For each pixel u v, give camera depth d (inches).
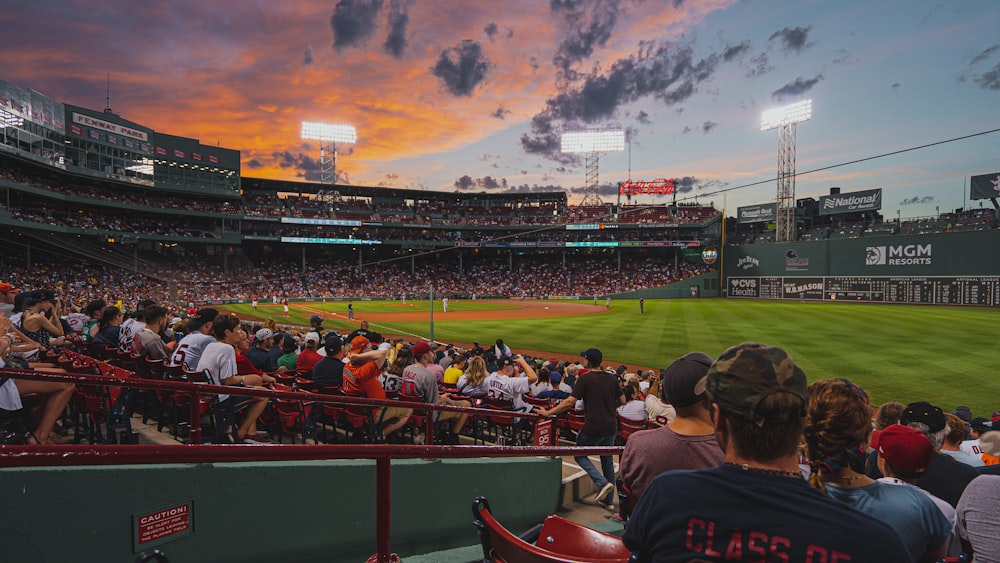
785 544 51.2
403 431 290.4
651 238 3080.7
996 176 2145.7
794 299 2461.9
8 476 82.6
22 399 161.5
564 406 232.4
